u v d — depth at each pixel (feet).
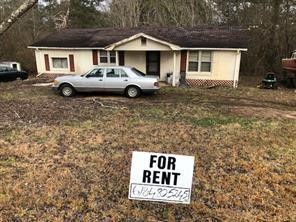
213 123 31.14
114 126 29.66
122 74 45.62
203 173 19.19
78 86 46.14
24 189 16.81
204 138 26.11
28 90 52.11
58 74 69.77
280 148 23.90
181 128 29.12
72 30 76.84
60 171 19.19
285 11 73.36
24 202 15.53
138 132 27.68
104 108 37.91
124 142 24.82
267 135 27.20
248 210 15.15
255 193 16.76
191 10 102.47
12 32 94.68
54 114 34.58
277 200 16.10
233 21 88.69
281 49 74.74
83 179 18.16
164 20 106.01
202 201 15.97
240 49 56.59
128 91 45.68
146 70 64.54
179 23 101.96
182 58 60.70
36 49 68.95
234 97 48.03
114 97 46.09
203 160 21.27
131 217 14.48
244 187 17.42
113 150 23.02
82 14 114.52
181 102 42.65
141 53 63.67
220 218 14.46
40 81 64.08
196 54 59.98
